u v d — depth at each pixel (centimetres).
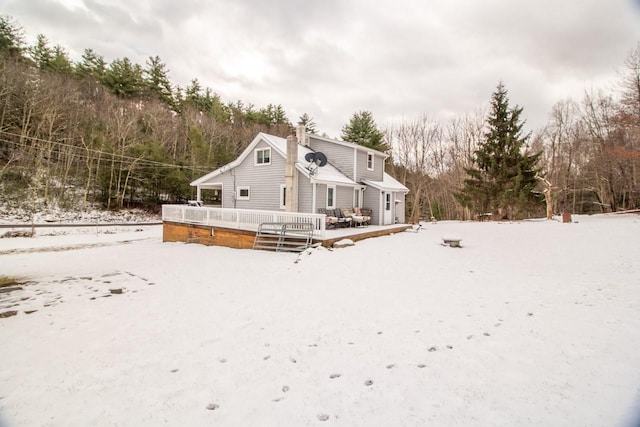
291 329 470
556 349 355
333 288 680
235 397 303
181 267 991
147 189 3195
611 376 294
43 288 764
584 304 502
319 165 1709
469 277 721
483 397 276
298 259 995
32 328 505
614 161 2589
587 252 994
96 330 493
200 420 270
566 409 250
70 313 579
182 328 492
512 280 682
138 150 3047
